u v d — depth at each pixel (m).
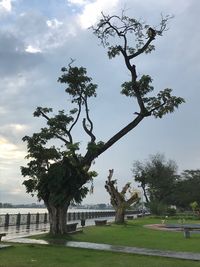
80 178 25.23
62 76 28.05
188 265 15.05
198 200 99.81
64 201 25.30
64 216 25.45
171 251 19.44
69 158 24.92
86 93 28.00
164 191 93.19
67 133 27.31
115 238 25.75
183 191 100.12
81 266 14.06
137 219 60.75
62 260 15.25
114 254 17.58
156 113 27.38
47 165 26.31
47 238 23.75
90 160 25.69
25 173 26.28
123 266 14.33
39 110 27.39
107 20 27.19
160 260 16.14
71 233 27.11
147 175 92.00
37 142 26.41
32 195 26.25
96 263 14.84
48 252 17.28
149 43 27.06
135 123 26.23
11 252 16.73
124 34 27.05
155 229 36.22
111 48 27.16
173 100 26.97
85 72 28.09
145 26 27.11
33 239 22.91
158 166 92.94
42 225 39.00
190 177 102.44
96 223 40.97
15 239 22.58
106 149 26.17
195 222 53.38
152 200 84.44
